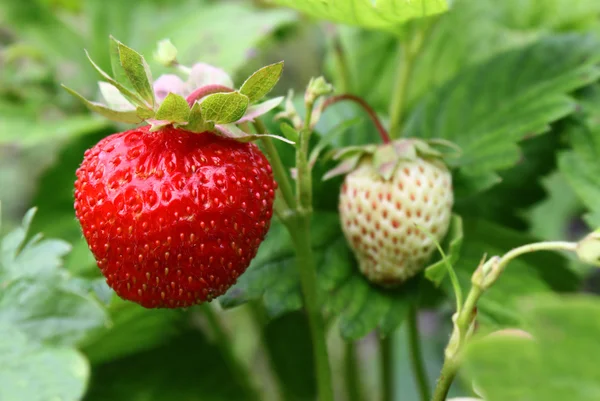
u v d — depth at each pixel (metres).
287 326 0.35
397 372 0.43
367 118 0.32
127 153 0.24
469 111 0.31
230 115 0.24
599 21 0.36
